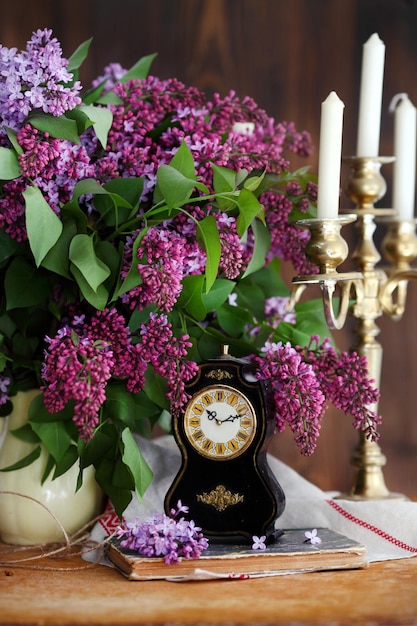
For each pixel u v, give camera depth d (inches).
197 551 43.8
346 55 63.9
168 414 55.8
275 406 46.4
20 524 49.2
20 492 48.9
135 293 44.1
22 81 44.3
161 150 48.5
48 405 43.3
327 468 63.9
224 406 46.1
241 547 45.5
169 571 43.9
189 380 46.4
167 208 44.5
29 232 43.2
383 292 53.9
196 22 63.4
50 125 44.1
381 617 38.9
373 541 48.2
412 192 56.5
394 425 63.9
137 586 43.0
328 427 64.0
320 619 38.7
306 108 63.9
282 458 63.9
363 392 46.4
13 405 49.2
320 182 47.3
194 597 41.4
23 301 46.6
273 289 52.6
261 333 49.7
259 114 50.6
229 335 49.6
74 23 63.0
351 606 40.1
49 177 44.5
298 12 63.7
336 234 46.9
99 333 44.8
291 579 43.8
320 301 51.9
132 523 45.3
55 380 43.0
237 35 63.6
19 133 43.9
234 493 46.0
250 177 46.9
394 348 63.9
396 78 64.1
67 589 42.6
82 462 46.9
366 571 45.0
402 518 48.3
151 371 46.5
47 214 43.8
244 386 46.0
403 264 56.3
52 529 49.4
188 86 63.5
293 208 49.9
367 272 53.8
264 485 45.8
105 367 42.3
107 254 45.4
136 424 53.2
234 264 45.0
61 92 44.1
